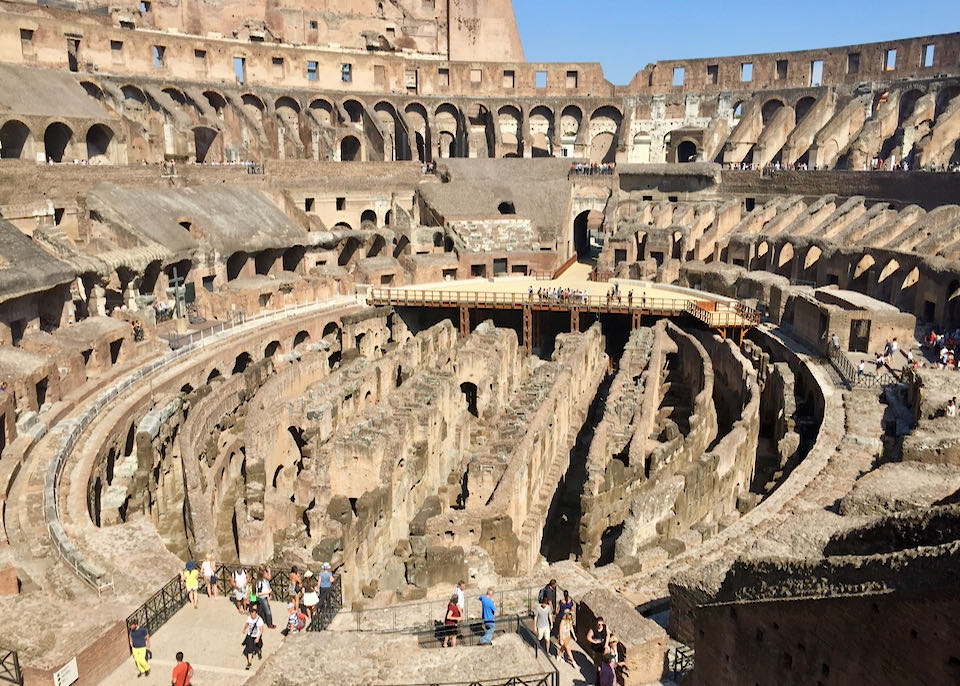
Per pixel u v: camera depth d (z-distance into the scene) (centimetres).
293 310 6669
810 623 1437
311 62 9488
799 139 8938
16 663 1742
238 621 2167
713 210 8469
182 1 9194
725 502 3694
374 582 3203
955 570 1166
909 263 5750
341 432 3678
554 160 9550
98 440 3488
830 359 4822
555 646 1998
